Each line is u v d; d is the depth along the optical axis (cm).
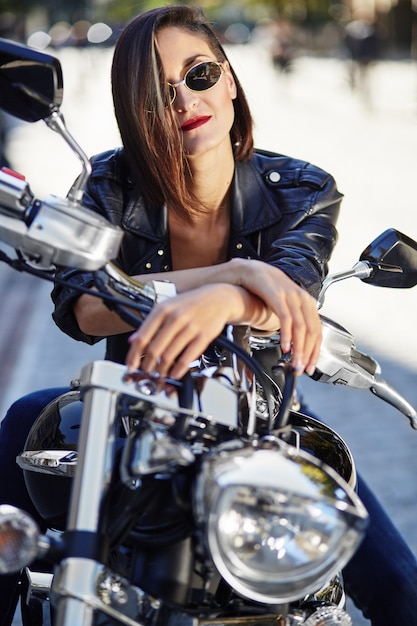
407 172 1494
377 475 477
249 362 159
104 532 145
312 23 5653
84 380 149
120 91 213
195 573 155
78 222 154
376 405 577
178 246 230
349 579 241
